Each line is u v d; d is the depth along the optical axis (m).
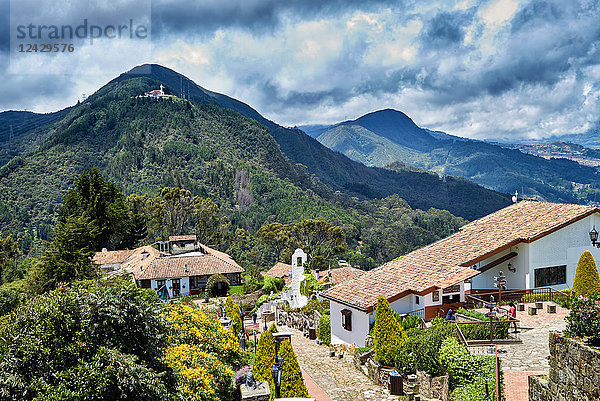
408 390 16.72
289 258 96.00
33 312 10.82
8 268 68.56
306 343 30.02
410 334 19.55
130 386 10.20
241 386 14.47
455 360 15.48
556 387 10.99
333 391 18.20
